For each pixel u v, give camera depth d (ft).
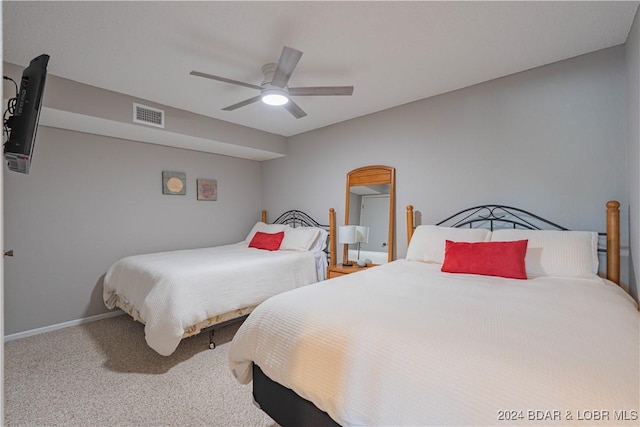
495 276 6.63
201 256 10.70
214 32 6.35
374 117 11.52
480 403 2.69
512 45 6.93
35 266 9.68
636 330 3.57
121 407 5.99
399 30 6.33
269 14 5.79
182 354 8.25
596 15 5.86
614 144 6.98
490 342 3.29
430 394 2.94
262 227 14.34
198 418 5.69
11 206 9.27
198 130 11.47
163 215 12.69
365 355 3.51
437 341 3.36
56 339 9.18
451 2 5.49
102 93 9.06
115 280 9.91
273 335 4.52
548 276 6.52
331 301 4.84
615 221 6.63
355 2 5.48
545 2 5.50
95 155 10.88
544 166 7.91
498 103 8.63
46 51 6.97
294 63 6.32
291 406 4.51
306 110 11.21
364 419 3.28
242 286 9.07
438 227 8.89
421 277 6.59
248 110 11.19
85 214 10.66
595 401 2.40
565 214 7.61
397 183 10.89
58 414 5.77
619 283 6.66
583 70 7.36
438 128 9.83
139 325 10.39
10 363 7.70
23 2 5.35
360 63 7.72
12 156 4.71
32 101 4.77
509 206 8.45
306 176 14.16
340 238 11.32
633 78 6.07
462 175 9.32
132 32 6.31
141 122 9.88
